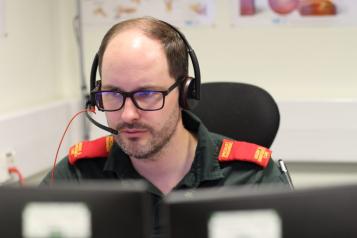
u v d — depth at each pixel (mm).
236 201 679
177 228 679
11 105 2387
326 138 2617
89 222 695
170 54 1202
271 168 1362
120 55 1146
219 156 1355
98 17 2805
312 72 2664
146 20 1243
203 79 2756
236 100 1913
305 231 684
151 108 1164
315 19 2611
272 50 2678
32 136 2412
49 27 2752
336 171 2715
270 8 2635
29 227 703
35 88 2609
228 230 675
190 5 2705
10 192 710
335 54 2631
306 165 2730
